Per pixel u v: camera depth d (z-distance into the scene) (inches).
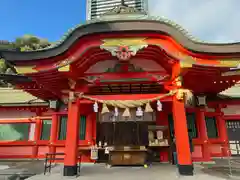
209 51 315.6
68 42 328.2
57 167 439.2
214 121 565.6
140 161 441.4
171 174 338.0
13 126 605.9
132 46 327.0
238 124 581.6
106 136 534.6
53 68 331.6
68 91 377.1
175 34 319.9
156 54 351.9
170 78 369.4
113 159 445.4
